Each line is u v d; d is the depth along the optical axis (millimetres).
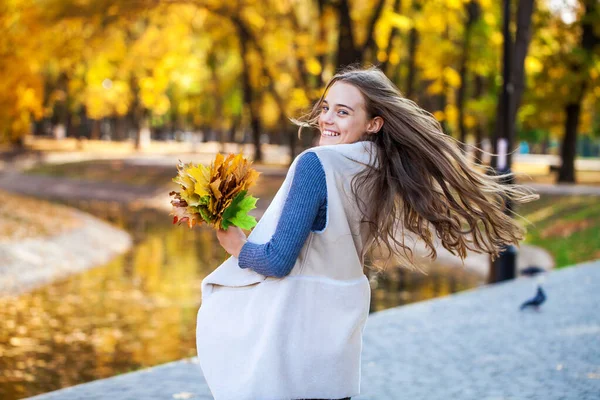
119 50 29719
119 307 13727
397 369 7043
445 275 19094
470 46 32438
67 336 11305
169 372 6711
